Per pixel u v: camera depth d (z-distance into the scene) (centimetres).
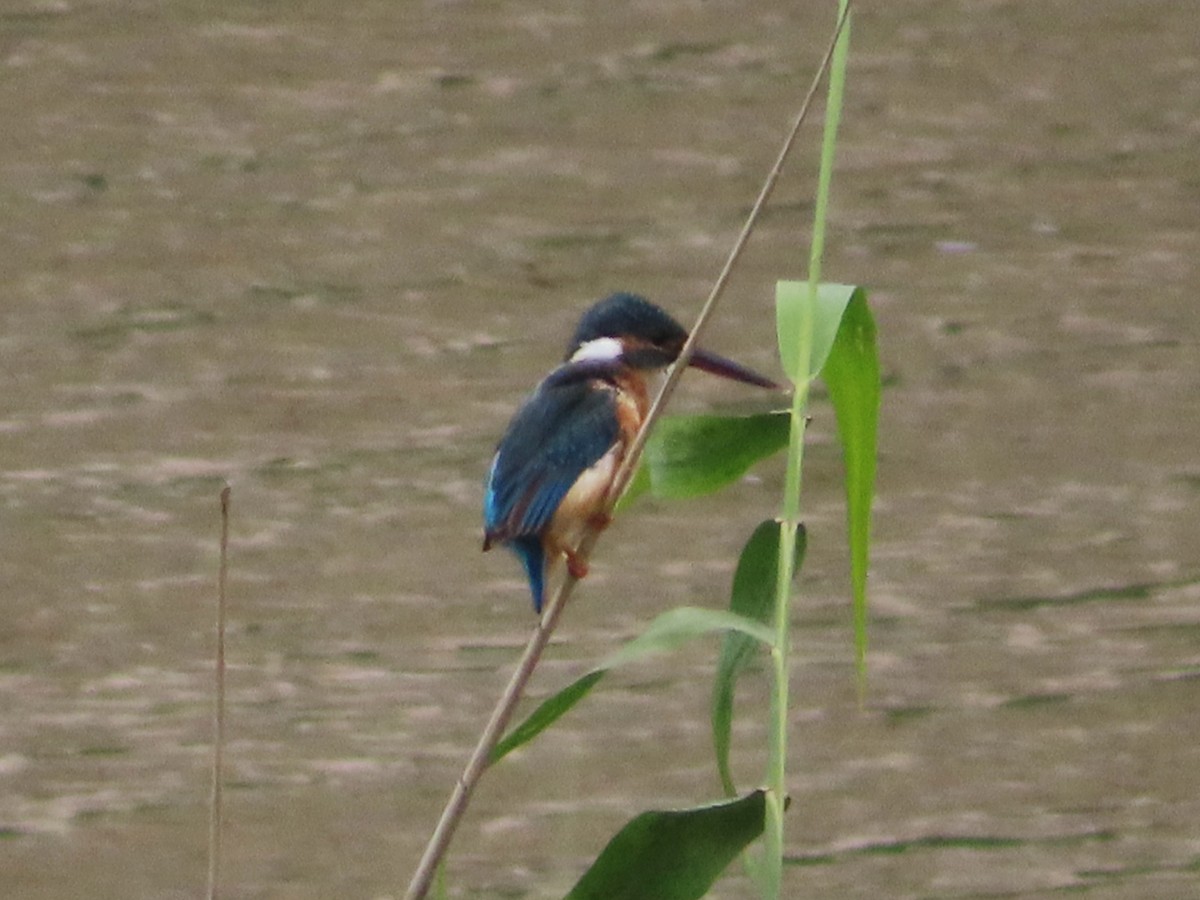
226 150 1652
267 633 1157
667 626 510
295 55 1795
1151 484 1287
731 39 1817
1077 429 1340
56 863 984
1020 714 1088
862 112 1716
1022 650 1143
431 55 1789
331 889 965
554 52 1798
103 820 1012
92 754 1062
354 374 1387
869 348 542
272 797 1030
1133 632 1156
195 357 1403
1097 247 1535
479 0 1897
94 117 1695
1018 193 1598
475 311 1456
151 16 1861
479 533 1235
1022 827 1009
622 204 1578
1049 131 1678
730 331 1442
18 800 1029
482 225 1557
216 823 506
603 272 1498
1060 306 1467
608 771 1053
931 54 1806
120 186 1598
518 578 1202
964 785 1044
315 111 1708
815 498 1288
